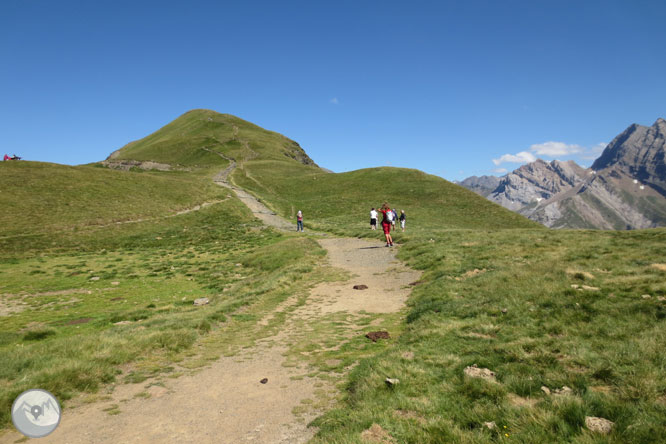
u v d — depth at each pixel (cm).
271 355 906
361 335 999
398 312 1202
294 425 541
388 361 711
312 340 994
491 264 1532
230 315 1334
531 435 437
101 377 782
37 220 4416
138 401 676
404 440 451
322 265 2200
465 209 6656
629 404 473
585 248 1664
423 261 1858
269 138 17425
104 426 577
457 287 1248
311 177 9975
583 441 411
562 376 578
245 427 548
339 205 7069
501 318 884
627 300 841
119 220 4897
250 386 717
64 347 933
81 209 5016
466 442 435
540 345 703
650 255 1360
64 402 669
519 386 564
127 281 2359
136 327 1201
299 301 1478
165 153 14212
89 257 3325
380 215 6025
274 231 4494
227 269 2648
